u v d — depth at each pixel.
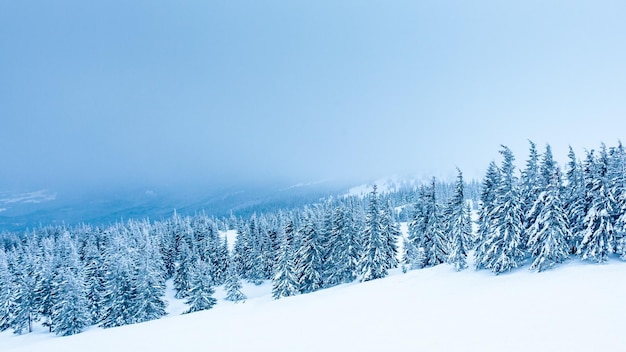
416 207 52.22
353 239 51.44
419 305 23.70
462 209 41.19
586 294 19.56
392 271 52.22
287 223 69.69
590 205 30.91
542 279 27.08
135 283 54.06
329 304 29.94
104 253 71.88
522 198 34.72
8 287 63.28
